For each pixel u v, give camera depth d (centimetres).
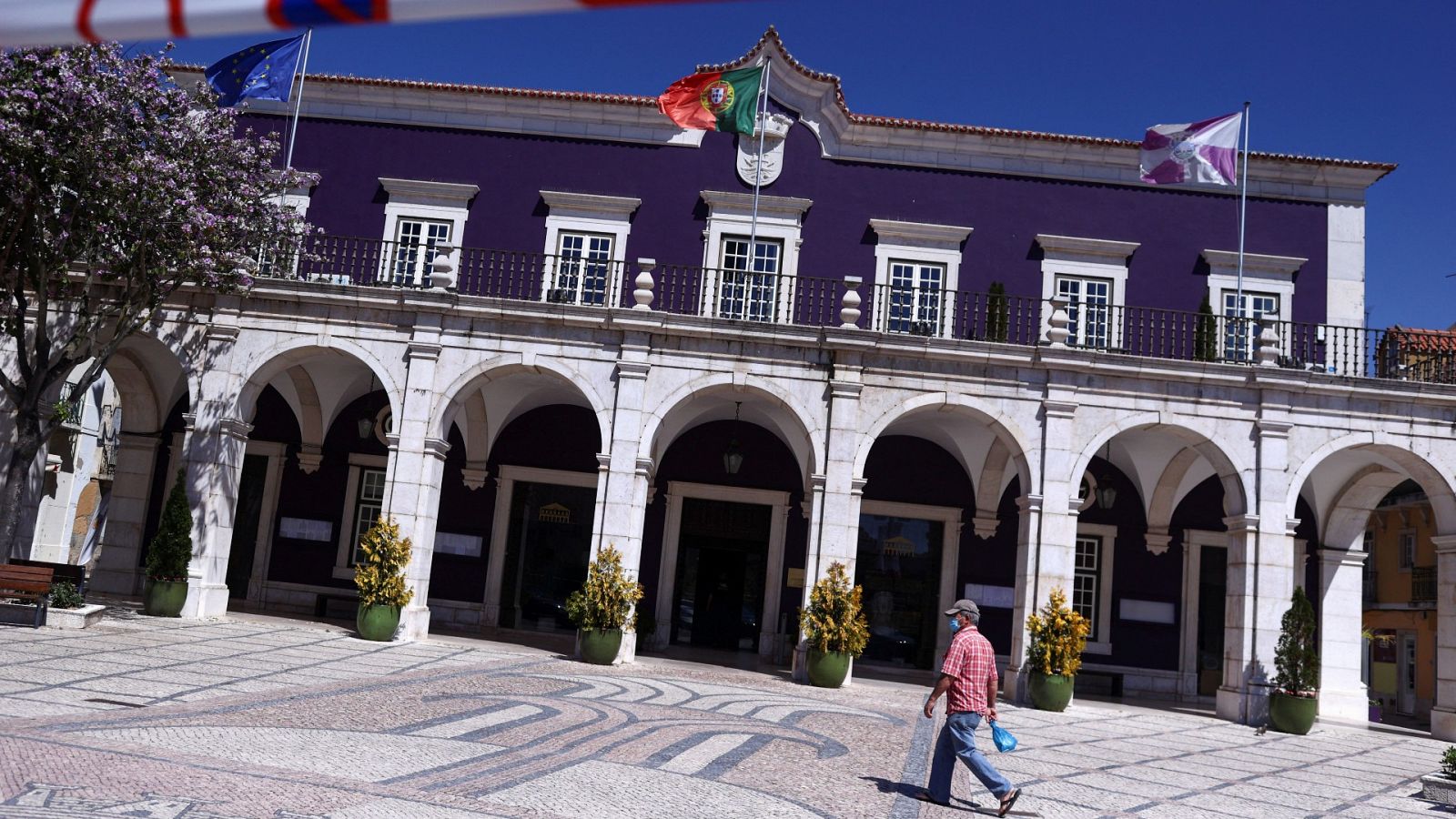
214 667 1155
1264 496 1588
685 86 1808
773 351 1627
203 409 1647
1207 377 1609
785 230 1900
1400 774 1176
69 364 1513
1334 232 1920
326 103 1962
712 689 1368
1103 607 1983
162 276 1511
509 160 1944
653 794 705
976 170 1934
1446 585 1603
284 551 2019
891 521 2020
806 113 1944
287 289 1648
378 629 1566
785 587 1966
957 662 763
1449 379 1695
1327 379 1597
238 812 568
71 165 1373
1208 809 854
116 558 1923
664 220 1914
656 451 1903
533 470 2022
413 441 1630
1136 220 1927
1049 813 775
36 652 1140
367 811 596
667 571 1967
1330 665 1838
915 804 756
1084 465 1595
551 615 2012
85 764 648
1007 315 1769
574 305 1625
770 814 677
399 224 1925
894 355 1619
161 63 1503
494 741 865
